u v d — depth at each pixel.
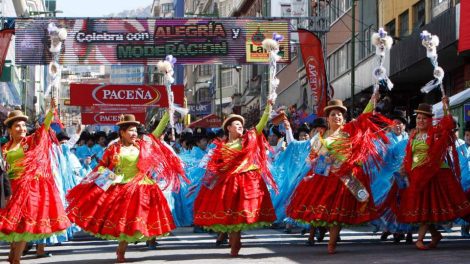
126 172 9.48
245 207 9.66
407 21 26.41
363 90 30.14
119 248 9.45
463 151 11.45
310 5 39.66
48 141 9.30
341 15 34.53
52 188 9.19
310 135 12.15
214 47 23.34
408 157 10.17
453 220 10.05
